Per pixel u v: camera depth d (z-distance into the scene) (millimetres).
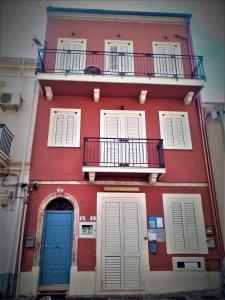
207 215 7746
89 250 7074
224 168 7645
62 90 8555
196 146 8539
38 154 7957
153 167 7406
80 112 8633
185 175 8109
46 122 8414
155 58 9547
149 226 7426
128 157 8023
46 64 9078
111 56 9477
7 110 8445
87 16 10039
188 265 7117
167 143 8461
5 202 7191
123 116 8688
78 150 8102
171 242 7312
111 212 7492
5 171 7625
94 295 6621
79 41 9625
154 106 8945
